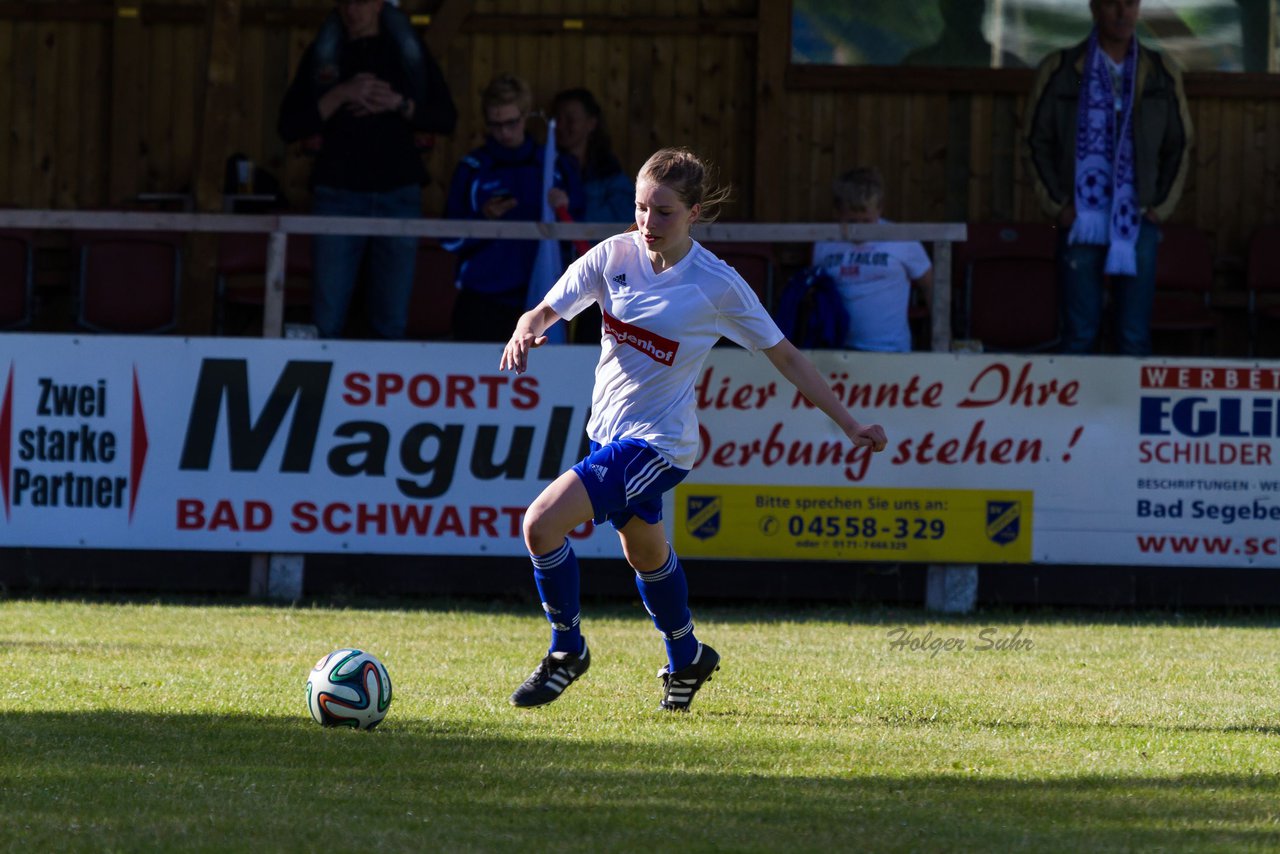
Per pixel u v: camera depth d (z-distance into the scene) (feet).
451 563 109.60
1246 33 156.46
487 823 44.57
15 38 155.22
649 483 61.05
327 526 108.78
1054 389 108.47
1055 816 46.75
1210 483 109.29
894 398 108.27
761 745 57.31
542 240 114.32
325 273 114.01
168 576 109.50
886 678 76.02
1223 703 69.67
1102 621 104.68
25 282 143.64
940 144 155.63
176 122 155.33
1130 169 116.88
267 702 65.57
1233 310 154.61
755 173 154.20
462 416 108.58
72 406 108.37
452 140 155.84
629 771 52.19
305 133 116.98
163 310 142.51
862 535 108.47
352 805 46.52
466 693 68.90
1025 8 155.84
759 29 154.10
